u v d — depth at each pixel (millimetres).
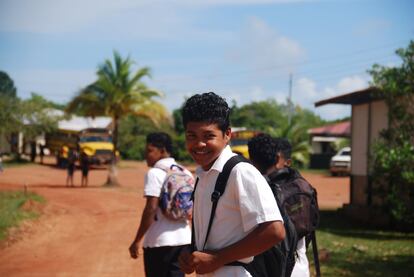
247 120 76375
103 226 15172
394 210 13398
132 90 30469
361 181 17438
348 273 9297
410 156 12859
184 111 3189
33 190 25078
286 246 3455
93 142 43969
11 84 88375
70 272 9578
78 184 30969
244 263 3082
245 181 3025
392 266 9961
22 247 11859
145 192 5426
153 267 5465
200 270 3039
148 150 5617
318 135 52281
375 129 16812
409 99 13570
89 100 29891
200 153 3148
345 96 16922
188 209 5395
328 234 14164
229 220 3090
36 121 47156
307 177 40812
